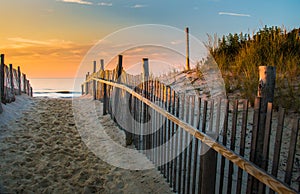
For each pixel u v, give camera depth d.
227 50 7.64
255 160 2.02
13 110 7.93
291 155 1.73
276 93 4.40
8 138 5.38
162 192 3.39
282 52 5.76
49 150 4.90
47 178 3.75
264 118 1.98
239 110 4.67
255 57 6.16
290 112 3.93
